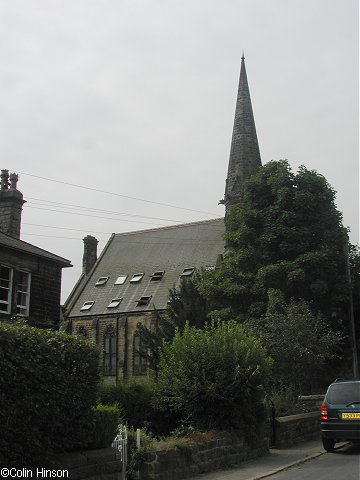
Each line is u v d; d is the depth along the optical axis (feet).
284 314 73.46
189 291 103.09
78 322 177.27
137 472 32.76
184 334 46.98
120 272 188.55
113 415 31.60
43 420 24.85
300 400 66.44
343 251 95.40
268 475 36.88
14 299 74.79
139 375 160.45
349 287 90.68
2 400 22.89
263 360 46.01
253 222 93.76
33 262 79.56
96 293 184.14
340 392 46.91
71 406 26.81
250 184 96.73
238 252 93.91
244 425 43.62
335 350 89.25
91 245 206.90
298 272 83.10
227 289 91.81
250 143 160.66
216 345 45.03
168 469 34.55
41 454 24.82
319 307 88.79
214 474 37.52
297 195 91.50
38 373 24.86
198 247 180.34
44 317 79.92
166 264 180.65
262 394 45.88
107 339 171.12
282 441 51.62
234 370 44.11
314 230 92.02
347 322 97.66
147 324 164.14
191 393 43.42
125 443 31.45
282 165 96.02
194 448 37.47
